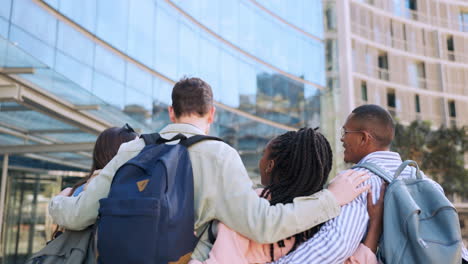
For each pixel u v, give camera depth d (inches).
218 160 68.1
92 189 70.6
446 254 66.8
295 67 965.8
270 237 64.8
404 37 1428.4
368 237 73.4
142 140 73.4
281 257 70.2
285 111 908.6
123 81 408.5
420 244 67.1
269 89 876.6
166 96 523.2
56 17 294.4
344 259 69.4
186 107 75.6
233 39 777.6
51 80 293.0
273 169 78.7
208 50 685.3
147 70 471.2
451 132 1021.2
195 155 68.8
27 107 306.7
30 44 263.4
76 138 394.3
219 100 721.6
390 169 81.4
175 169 63.8
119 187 62.1
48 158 470.6
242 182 67.5
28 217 454.3
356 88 1277.1
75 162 485.4
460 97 1459.2
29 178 455.2
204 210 67.6
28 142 394.0
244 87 799.1
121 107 400.2
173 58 552.7
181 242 60.1
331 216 69.4
